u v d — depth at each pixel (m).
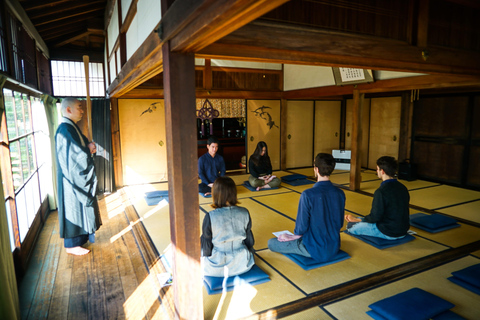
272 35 1.93
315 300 2.27
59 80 6.21
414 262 2.82
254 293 2.37
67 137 3.03
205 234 2.40
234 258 2.48
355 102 5.21
